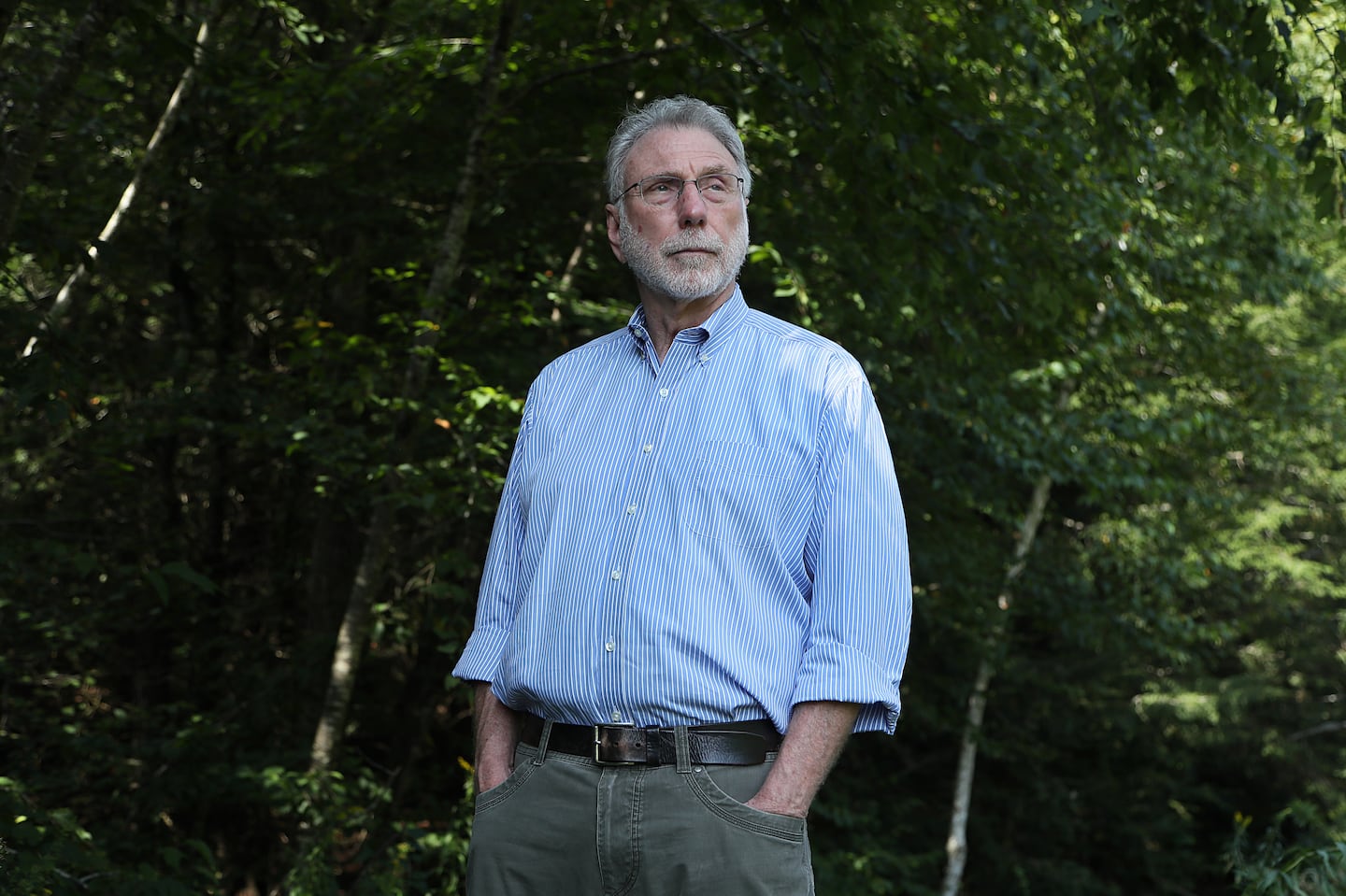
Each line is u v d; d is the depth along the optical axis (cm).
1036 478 690
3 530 593
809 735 152
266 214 740
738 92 491
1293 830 1102
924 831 1052
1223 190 736
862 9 368
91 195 673
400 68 574
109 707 757
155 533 820
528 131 629
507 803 162
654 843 151
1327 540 1138
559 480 168
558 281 631
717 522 156
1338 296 997
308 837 528
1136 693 1156
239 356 798
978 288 471
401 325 549
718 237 169
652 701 151
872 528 158
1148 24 391
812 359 165
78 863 303
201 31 612
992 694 1073
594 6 555
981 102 438
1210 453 916
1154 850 1138
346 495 618
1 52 491
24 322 337
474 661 176
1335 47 394
